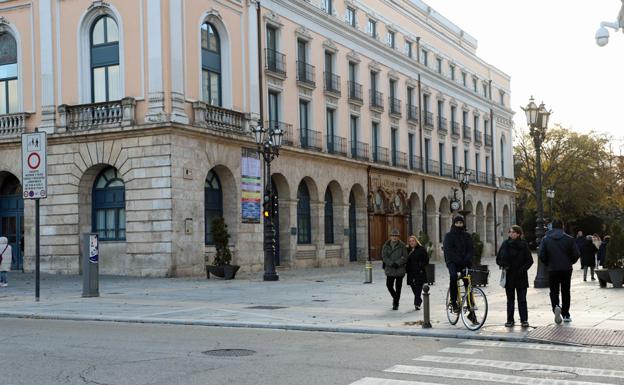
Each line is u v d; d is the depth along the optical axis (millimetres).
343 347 11133
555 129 73000
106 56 29922
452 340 11906
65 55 30438
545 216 75000
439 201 54750
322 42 40188
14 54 31953
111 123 28906
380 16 47469
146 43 28656
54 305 18156
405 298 19422
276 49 36281
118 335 12688
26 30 31359
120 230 29406
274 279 26984
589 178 72125
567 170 71750
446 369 9133
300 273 32562
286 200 35750
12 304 18578
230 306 17453
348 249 41281
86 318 15453
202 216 29406
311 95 38875
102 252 29312
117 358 10094
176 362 9742
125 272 28641
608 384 8242
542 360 9828
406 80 50562
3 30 31984
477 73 65688
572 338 11633
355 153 43250
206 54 31281
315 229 38438
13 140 30828
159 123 27703
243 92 33094
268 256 27094
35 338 12289
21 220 31906
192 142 29047
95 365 9531
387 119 47406
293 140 36750
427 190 52656
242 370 9133
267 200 27312
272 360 9898
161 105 28156
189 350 10820
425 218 52844
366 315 15305
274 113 35969
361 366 9391
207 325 14227
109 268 29156
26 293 21766
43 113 30531
